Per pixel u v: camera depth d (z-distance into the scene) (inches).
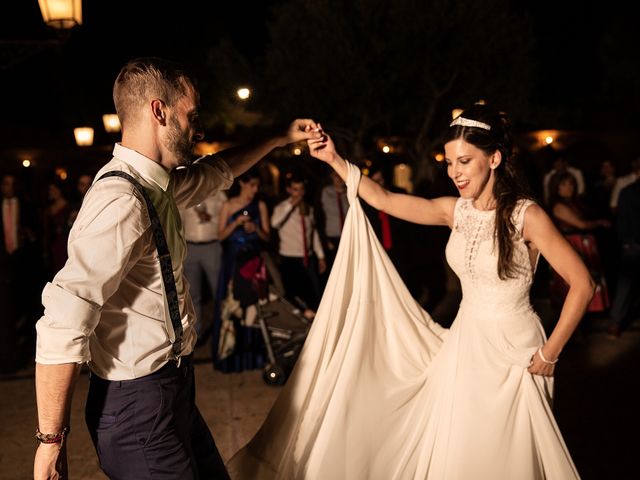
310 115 532.7
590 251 248.4
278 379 205.9
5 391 215.2
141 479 82.5
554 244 97.6
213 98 696.4
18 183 319.9
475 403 100.3
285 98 552.7
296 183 264.2
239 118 668.1
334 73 529.0
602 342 246.8
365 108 537.0
